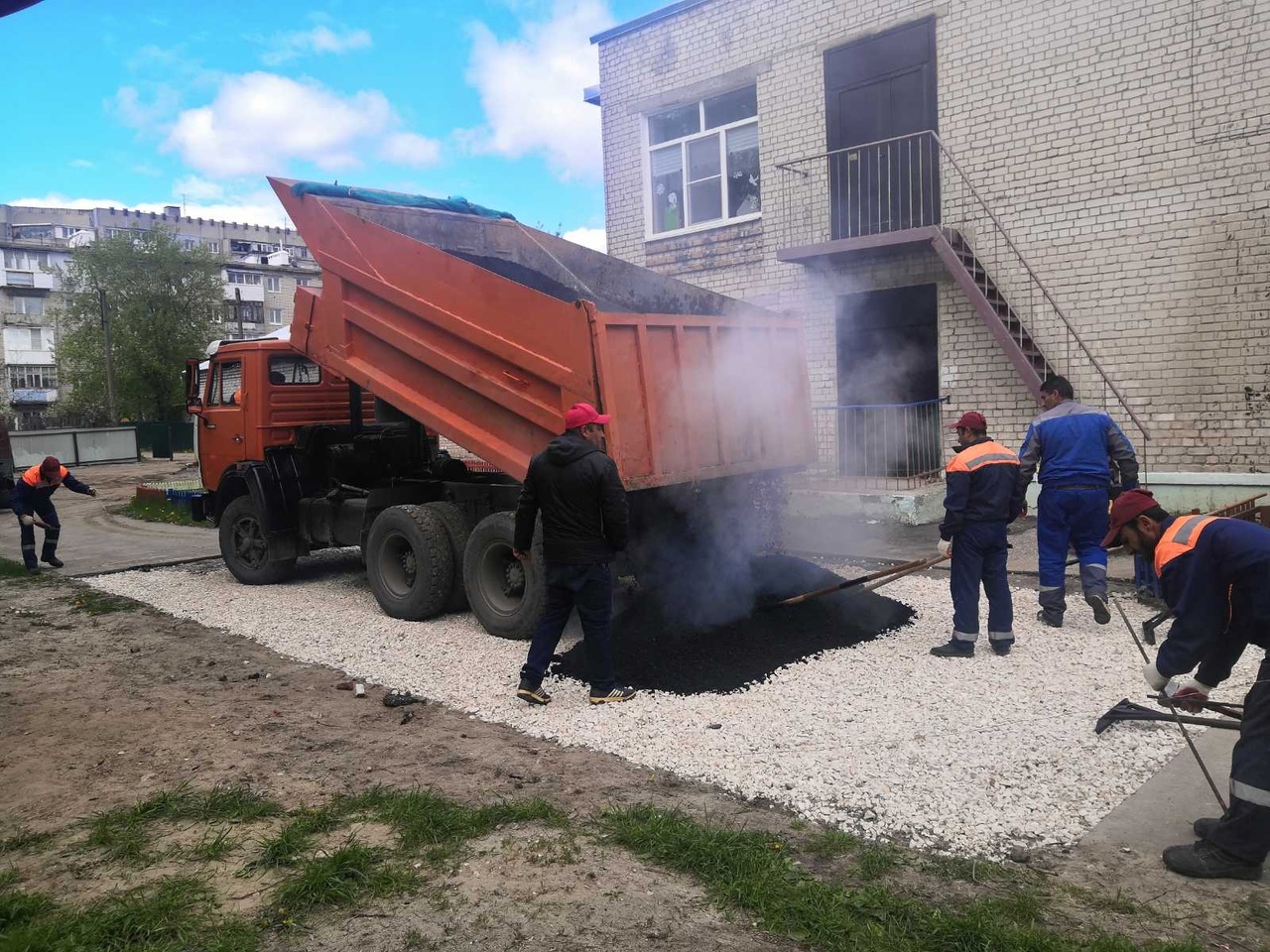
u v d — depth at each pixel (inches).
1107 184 419.2
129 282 1811.0
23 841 138.7
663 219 601.9
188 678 230.7
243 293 2854.3
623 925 113.4
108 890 123.2
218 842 134.3
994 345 453.1
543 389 241.6
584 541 196.1
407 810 144.2
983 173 456.8
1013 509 221.5
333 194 300.5
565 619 202.4
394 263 277.6
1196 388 402.0
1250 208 382.9
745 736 174.4
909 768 157.5
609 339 232.2
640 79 596.4
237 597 329.4
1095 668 209.3
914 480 457.7
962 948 105.0
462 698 207.0
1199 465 403.2
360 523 315.9
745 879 121.1
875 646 233.9
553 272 333.1
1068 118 428.5
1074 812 141.6
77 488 408.5
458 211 333.1
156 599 331.3
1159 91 402.0
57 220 3102.9
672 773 162.9
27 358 2442.2
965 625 220.5
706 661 218.4
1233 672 203.2
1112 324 422.6
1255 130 379.2
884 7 482.9
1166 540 127.5
